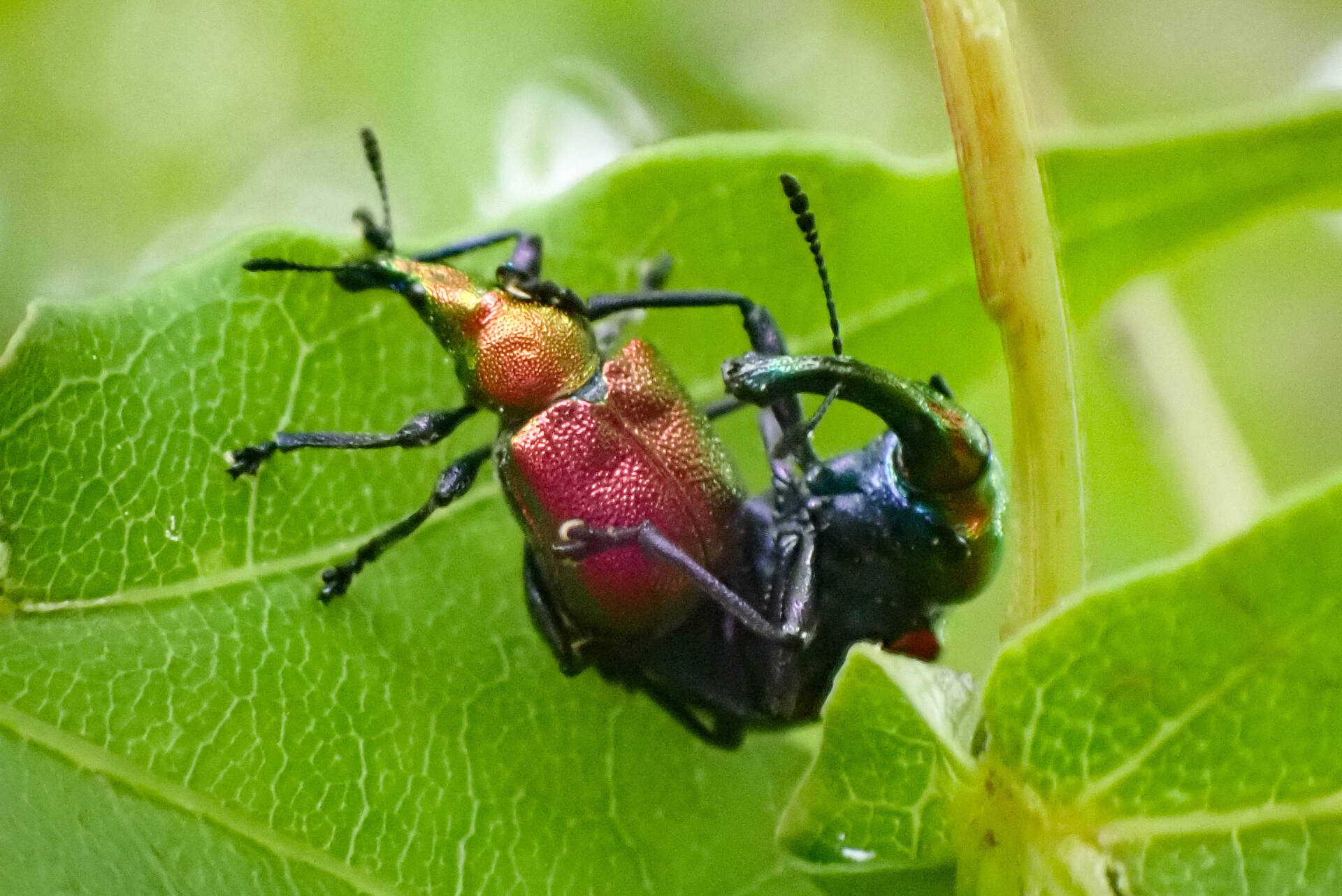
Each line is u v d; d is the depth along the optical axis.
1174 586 0.06
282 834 0.07
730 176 0.07
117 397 0.07
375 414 0.07
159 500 0.07
